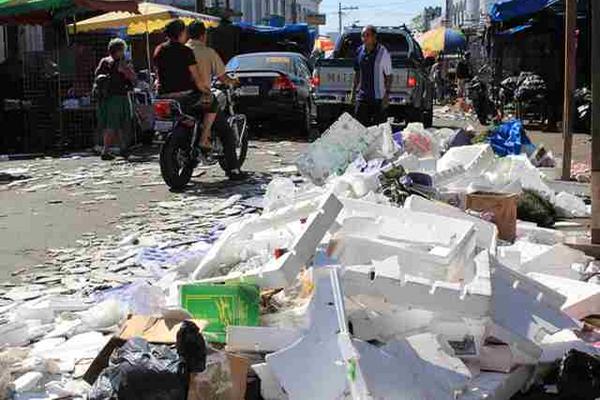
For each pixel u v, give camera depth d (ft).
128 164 41.98
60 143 53.62
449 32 118.11
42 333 15.49
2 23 55.01
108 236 24.38
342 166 28.43
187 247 22.40
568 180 32.42
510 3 68.33
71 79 53.98
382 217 17.28
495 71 77.00
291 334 12.85
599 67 20.67
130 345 11.91
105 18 66.13
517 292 13.70
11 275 20.25
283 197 23.35
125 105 45.29
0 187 34.40
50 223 26.43
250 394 12.25
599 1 20.68
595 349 13.76
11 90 54.08
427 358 12.40
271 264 14.46
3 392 12.59
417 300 12.81
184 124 31.89
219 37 88.94
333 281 12.70
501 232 21.74
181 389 11.24
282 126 58.59
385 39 58.95
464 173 25.30
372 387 11.21
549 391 13.11
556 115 64.18
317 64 55.16
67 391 12.59
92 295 18.10
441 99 106.73
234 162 34.24
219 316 13.83
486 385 12.40
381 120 37.06
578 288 16.29
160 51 32.14
